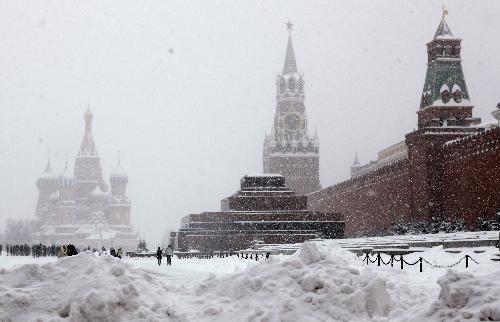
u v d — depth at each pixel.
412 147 82.00
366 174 102.38
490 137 65.75
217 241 87.81
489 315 9.62
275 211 90.81
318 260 13.96
